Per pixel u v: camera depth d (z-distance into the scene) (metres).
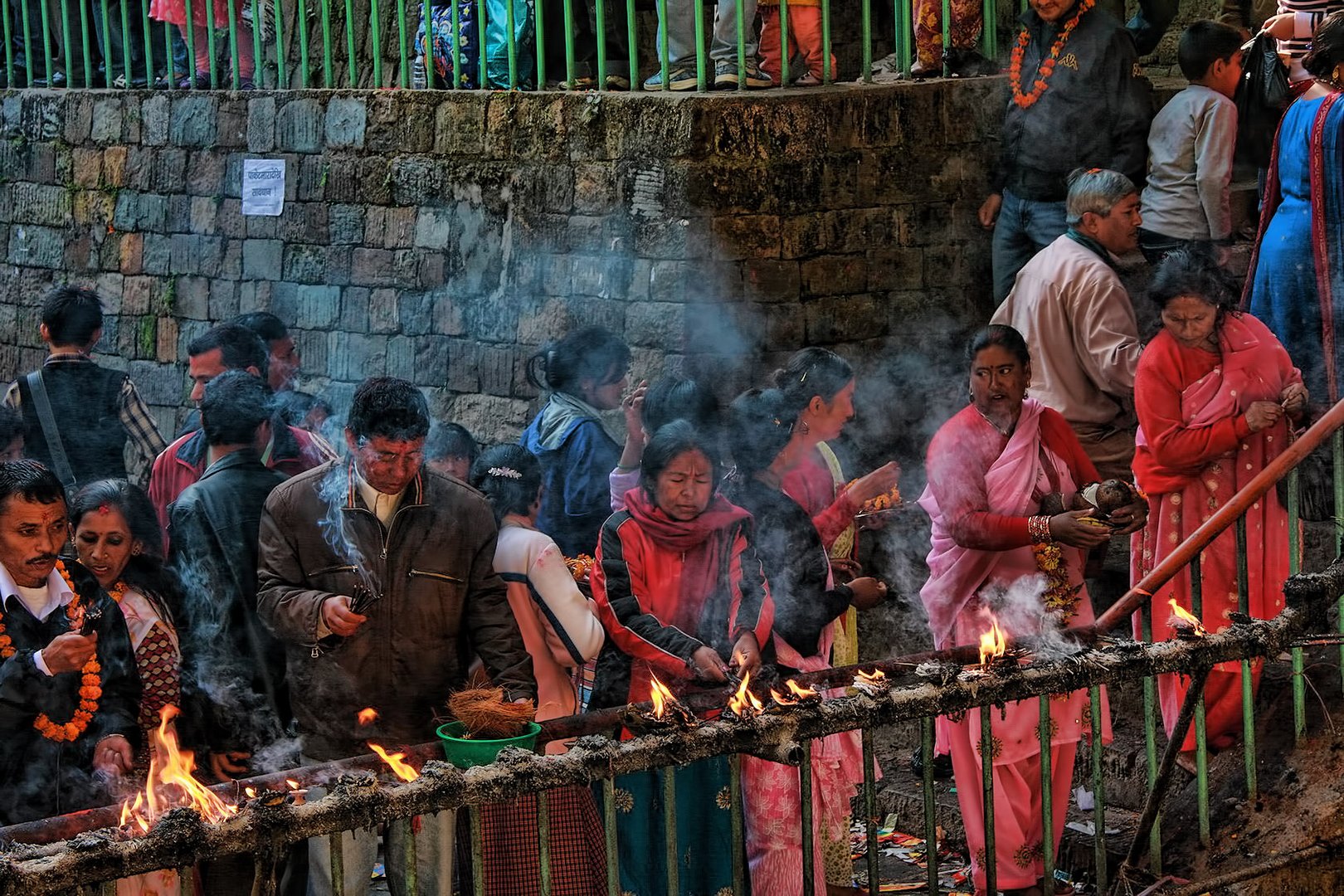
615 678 4.57
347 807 3.31
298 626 4.21
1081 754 5.40
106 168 8.88
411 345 7.63
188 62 8.59
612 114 6.73
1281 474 4.47
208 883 4.20
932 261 6.94
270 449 5.24
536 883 4.25
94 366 6.29
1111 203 5.73
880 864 5.37
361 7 8.78
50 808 3.98
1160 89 7.21
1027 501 4.73
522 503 4.71
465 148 7.30
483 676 4.36
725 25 6.85
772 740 3.77
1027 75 6.68
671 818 3.75
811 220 6.61
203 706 4.56
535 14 7.13
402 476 4.21
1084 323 5.75
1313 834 4.42
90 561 4.25
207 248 8.48
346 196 7.80
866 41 6.96
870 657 6.54
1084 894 5.00
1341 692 4.78
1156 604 4.92
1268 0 7.70
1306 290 5.27
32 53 9.45
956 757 4.76
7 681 3.92
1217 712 4.86
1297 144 5.25
